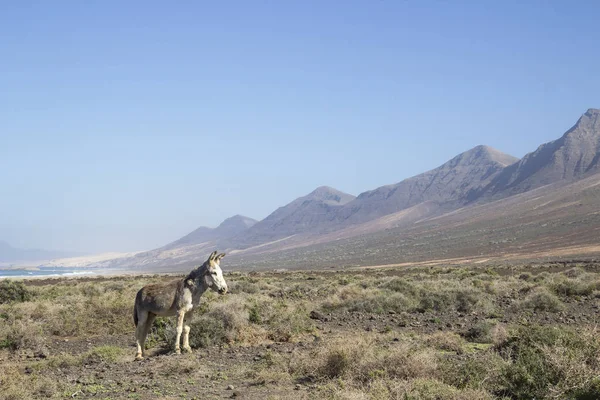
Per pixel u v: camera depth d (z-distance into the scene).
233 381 13.22
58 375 14.59
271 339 19.19
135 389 12.50
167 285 16.81
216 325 18.64
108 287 41.47
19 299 33.56
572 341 11.61
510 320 23.09
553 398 9.92
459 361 12.87
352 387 11.14
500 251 147.00
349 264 176.75
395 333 19.56
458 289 28.95
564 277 44.53
